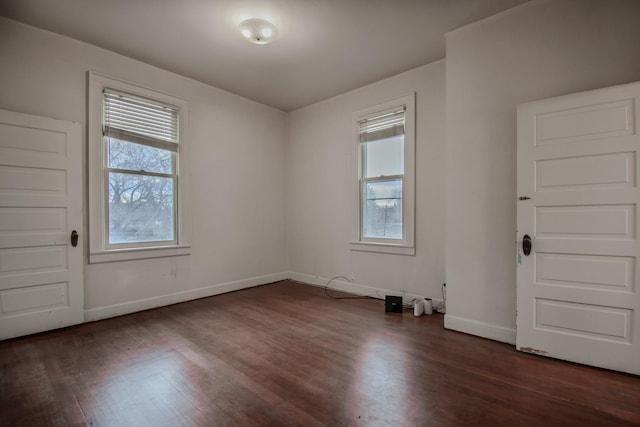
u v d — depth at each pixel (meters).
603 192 2.20
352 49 3.28
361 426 1.64
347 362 2.34
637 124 2.10
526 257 2.46
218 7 2.59
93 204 3.19
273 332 2.93
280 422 1.67
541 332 2.42
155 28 2.89
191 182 3.99
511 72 2.65
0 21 2.71
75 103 3.09
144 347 2.59
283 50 3.29
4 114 2.68
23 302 2.78
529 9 2.56
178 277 3.87
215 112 4.24
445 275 3.26
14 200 2.73
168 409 1.78
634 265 2.12
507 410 1.77
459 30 2.91
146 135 3.60
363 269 4.24
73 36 3.03
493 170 2.74
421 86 3.67
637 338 2.11
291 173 5.15
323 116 4.70
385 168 4.07
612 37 2.26
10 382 2.05
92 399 1.87
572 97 2.30
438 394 1.92
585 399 1.87
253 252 4.72
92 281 3.20
